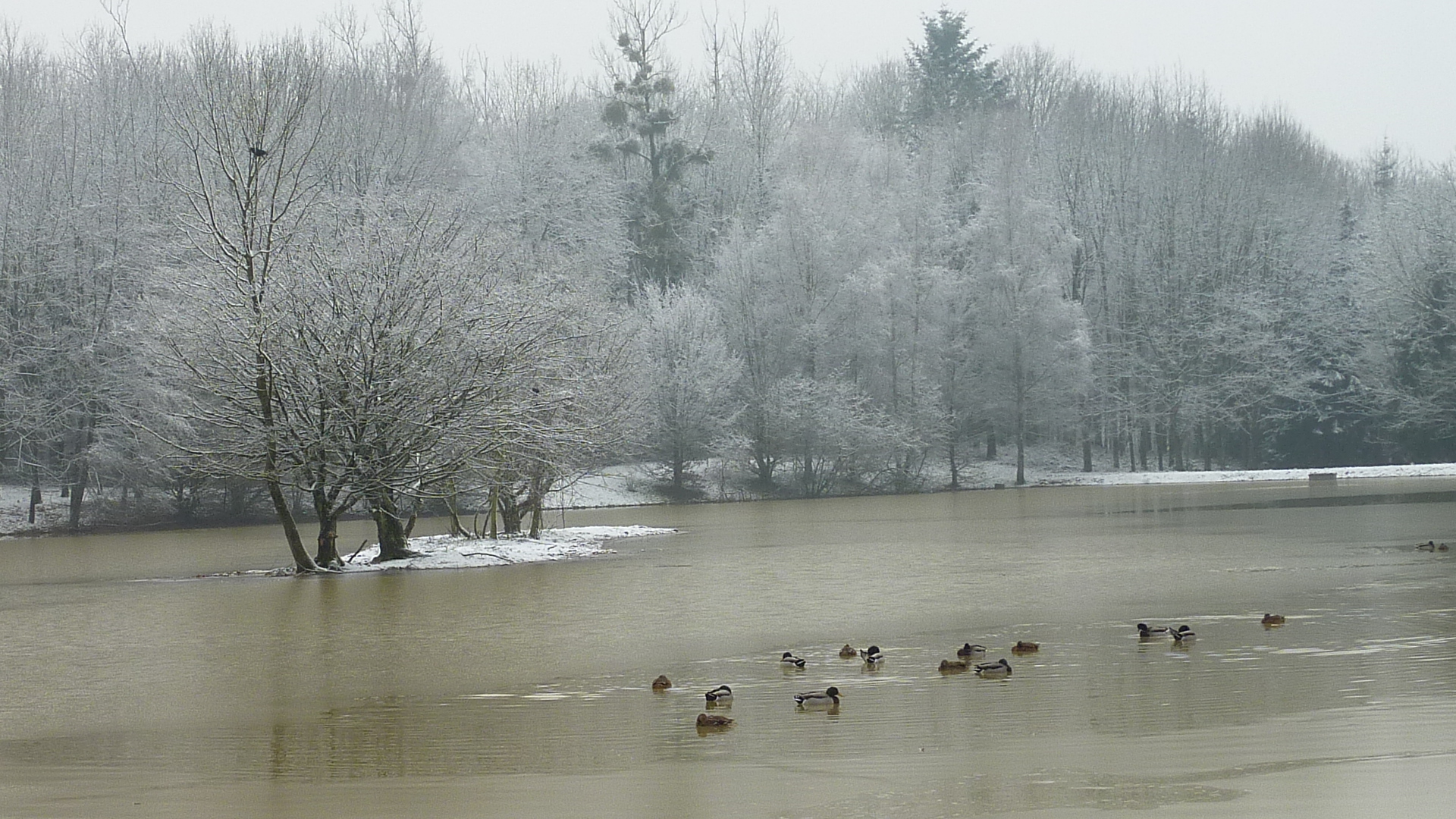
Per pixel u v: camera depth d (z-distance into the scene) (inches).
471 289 1300.4
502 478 1485.0
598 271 2689.5
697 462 2972.4
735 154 3644.2
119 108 2524.6
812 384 3002.0
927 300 3122.5
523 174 3134.8
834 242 3085.6
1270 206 3462.1
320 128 1736.0
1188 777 399.2
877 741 477.1
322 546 1296.8
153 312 1433.3
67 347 2278.5
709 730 509.4
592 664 693.9
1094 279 3518.7
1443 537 1338.6
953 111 4055.1
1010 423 3235.7
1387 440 3272.6
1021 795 382.6
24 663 743.7
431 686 642.2
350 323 1234.6
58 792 440.8
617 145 3425.2
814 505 2620.6
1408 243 3208.7
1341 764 408.8
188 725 563.8
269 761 483.5
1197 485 2965.1
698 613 899.4
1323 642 676.1
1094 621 797.2
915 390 3105.3
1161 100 3666.3
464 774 448.5
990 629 780.6
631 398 1849.2
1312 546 1282.0
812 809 378.0
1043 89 4148.6
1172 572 1080.2
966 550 1386.6
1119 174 3491.6
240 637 831.1
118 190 2383.1
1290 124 3873.0
